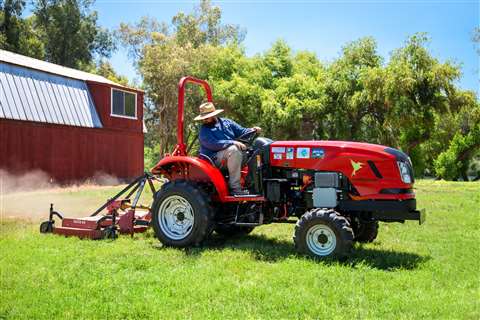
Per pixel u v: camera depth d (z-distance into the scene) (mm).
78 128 19125
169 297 3961
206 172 5930
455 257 5559
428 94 23625
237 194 5980
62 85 18891
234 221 6195
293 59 33281
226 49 31719
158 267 4902
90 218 6812
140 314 3588
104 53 48906
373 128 27297
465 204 10938
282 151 5859
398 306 3738
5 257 5148
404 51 23922
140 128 22453
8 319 3510
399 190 5328
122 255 5438
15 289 4129
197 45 40719
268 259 5363
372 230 6332
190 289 4102
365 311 3654
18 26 41312
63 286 4234
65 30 44875
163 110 31375
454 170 35344
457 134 35406
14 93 16719
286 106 27375
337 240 5152
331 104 27594
